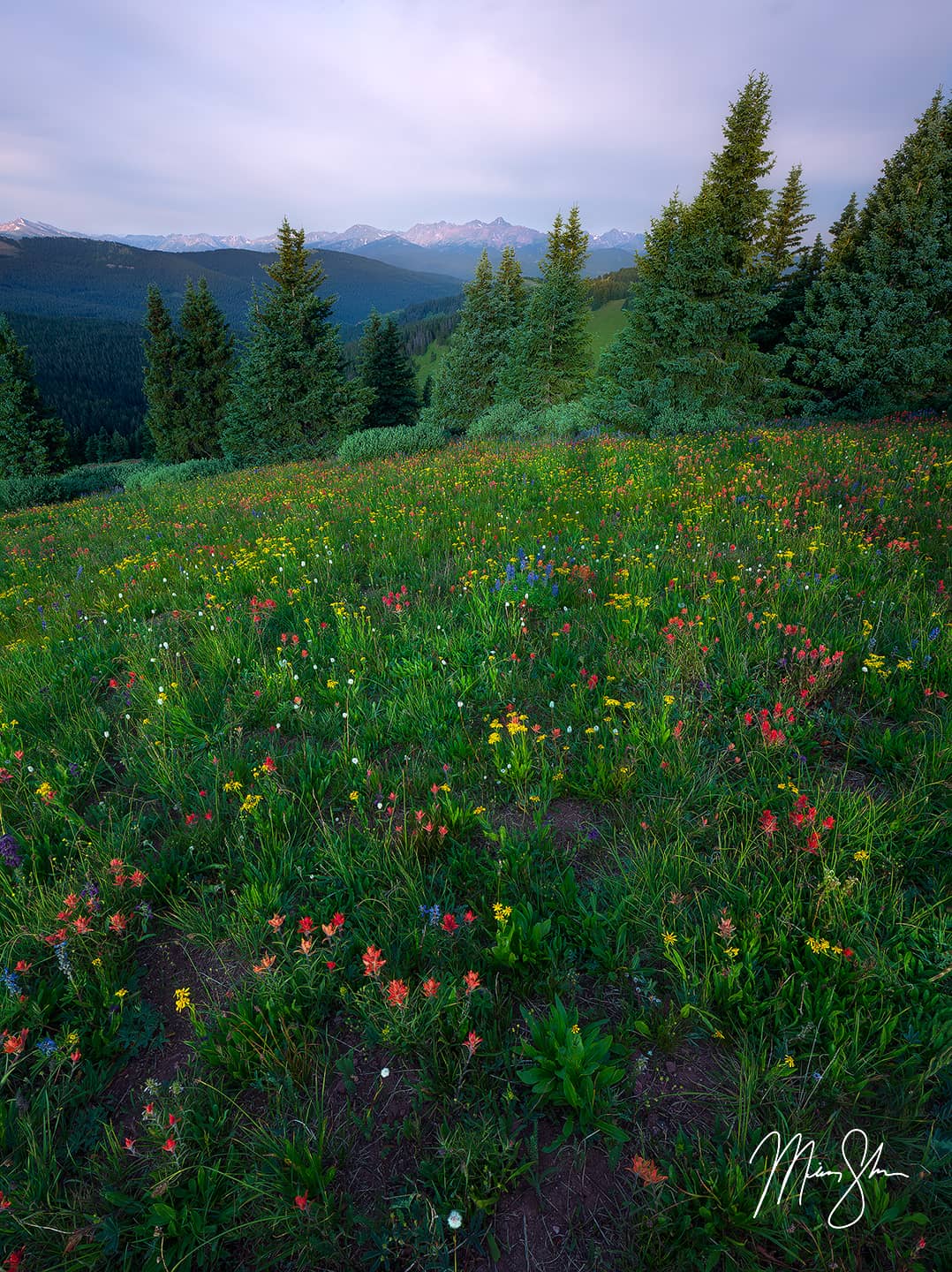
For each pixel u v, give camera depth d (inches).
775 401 916.6
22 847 159.2
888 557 270.8
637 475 489.7
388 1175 93.1
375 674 232.5
